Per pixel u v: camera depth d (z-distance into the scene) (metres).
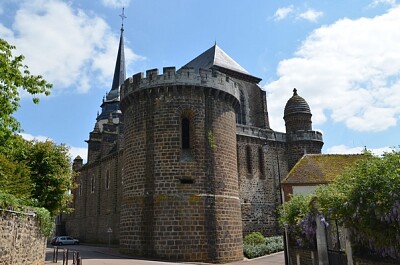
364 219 10.12
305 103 45.38
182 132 26.97
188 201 25.12
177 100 26.84
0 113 16.23
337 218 11.82
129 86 28.64
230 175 27.64
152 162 26.12
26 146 23.67
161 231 24.67
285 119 45.62
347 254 11.90
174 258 24.16
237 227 27.09
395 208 9.08
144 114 27.36
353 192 10.52
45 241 18.50
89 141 55.56
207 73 27.73
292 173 27.16
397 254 9.39
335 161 28.00
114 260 22.95
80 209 54.47
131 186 26.84
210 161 26.47
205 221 25.11
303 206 16.98
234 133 29.33
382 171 9.93
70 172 25.27
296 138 42.94
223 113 28.25
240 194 38.53
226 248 25.58
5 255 11.85
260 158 41.47
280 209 21.02
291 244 18.84
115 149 49.25
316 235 14.81
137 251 25.27
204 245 24.67
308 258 16.09
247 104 45.44
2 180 16.67
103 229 46.25
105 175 48.25
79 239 52.88
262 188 40.28
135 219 25.89
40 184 23.11
